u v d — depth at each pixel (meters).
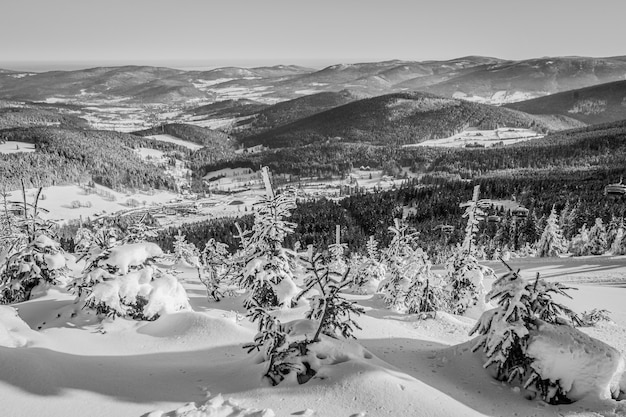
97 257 14.84
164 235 124.94
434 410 8.34
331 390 8.86
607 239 69.69
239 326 14.39
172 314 14.64
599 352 9.88
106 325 13.85
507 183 165.12
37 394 8.30
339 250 38.03
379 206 150.75
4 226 18.69
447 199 148.12
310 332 11.32
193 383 9.68
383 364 10.43
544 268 47.28
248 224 127.31
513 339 10.48
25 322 14.02
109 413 8.00
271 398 8.76
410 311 22.12
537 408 9.48
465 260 22.59
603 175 169.50
